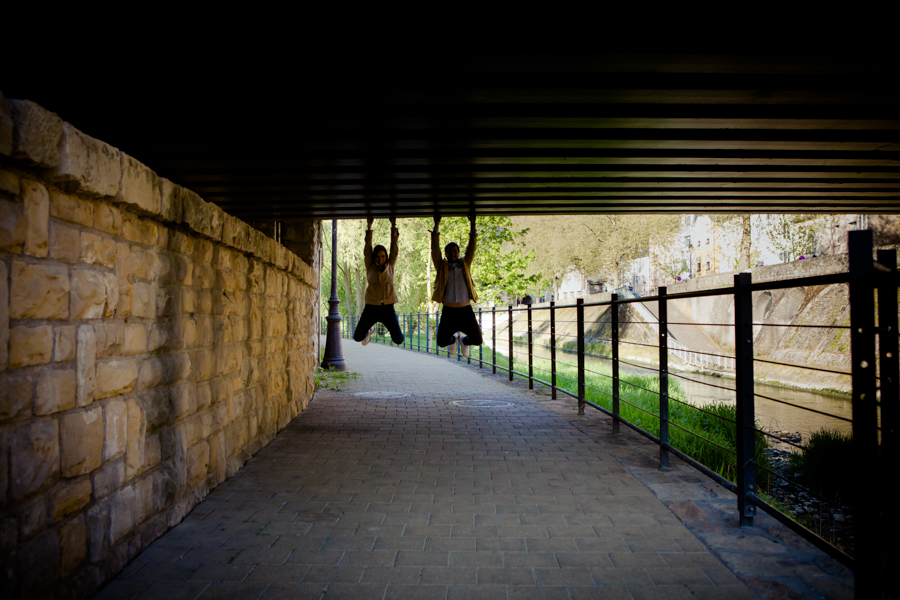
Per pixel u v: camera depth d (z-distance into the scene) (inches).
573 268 1814.7
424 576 122.6
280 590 115.7
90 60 185.6
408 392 440.5
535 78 206.2
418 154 283.0
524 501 174.4
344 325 1665.8
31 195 96.7
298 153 285.6
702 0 161.3
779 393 672.4
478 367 661.3
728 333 1206.9
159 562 128.4
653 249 1530.5
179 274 157.9
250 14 162.6
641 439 268.8
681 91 210.8
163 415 147.1
